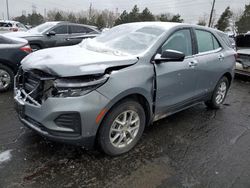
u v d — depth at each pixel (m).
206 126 4.41
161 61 3.48
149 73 3.34
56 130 2.81
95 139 3.08
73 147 3.39
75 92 2.77
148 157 3.32
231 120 4.78
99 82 2.84
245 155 3.54
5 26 23.77
